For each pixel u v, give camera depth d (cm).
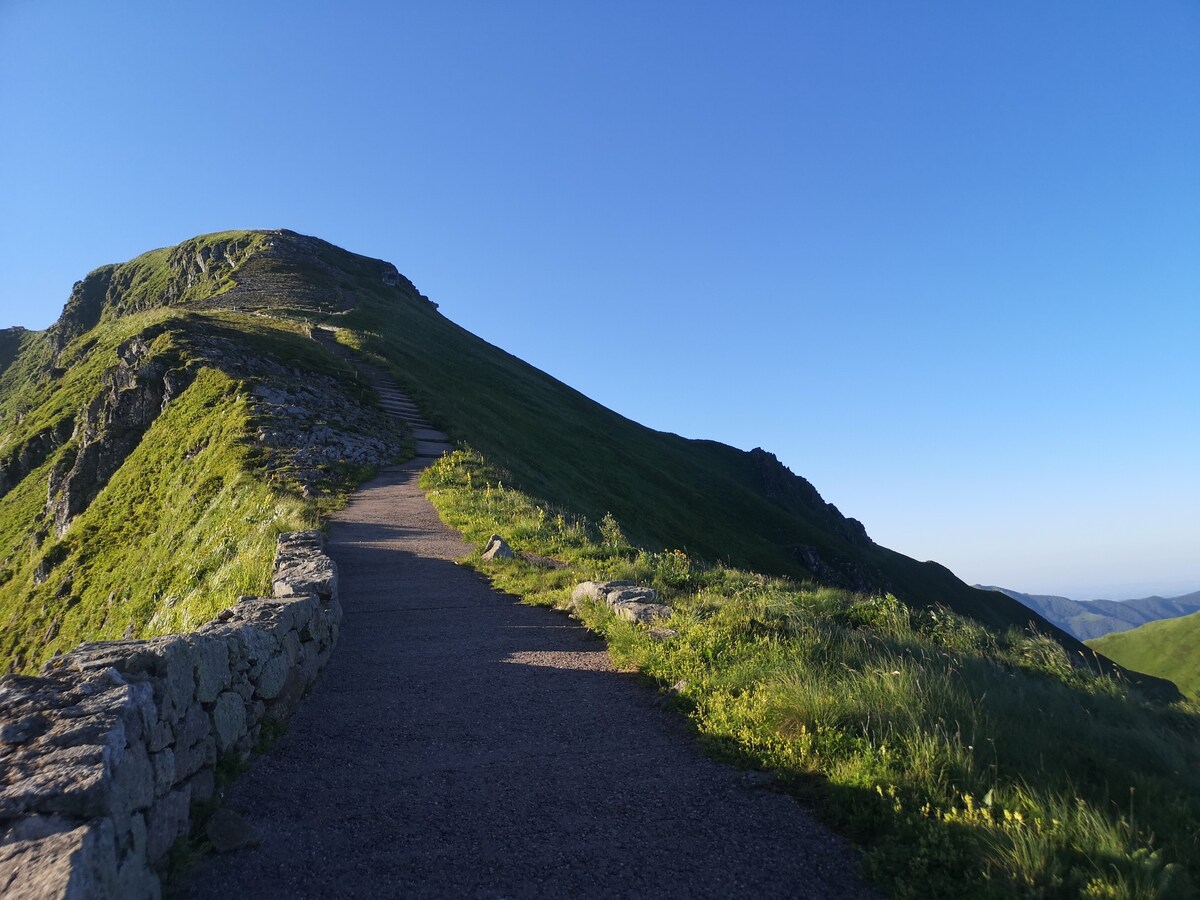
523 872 421
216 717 507
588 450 5969
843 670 717
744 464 11894
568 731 643
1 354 16950
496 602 1162
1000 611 11031
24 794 307
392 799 509
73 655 439
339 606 1005
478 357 7738
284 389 3419
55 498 4369
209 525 2269
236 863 421
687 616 898
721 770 561
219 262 9912
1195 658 4912
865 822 470
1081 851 419
